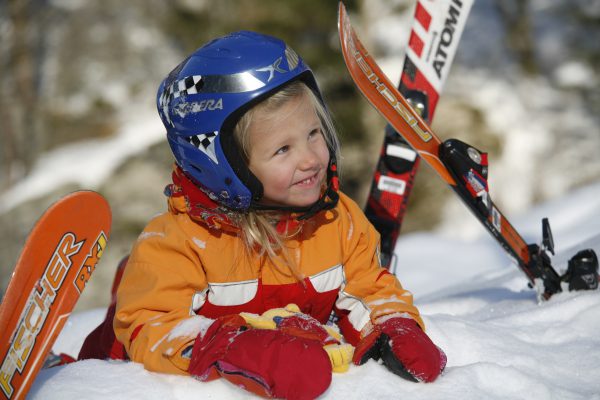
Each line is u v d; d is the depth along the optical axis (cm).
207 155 218
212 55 219
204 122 216
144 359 210
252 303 232
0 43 1352
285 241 235
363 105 1323
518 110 1288
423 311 344
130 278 224
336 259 241
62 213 200
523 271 313
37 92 1338
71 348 353
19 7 1362
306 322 214
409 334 214
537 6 1392
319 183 226
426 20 350
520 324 279
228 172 218
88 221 208
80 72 1357
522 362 235
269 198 226
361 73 279
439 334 247
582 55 1346
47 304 196
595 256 310
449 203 1205
